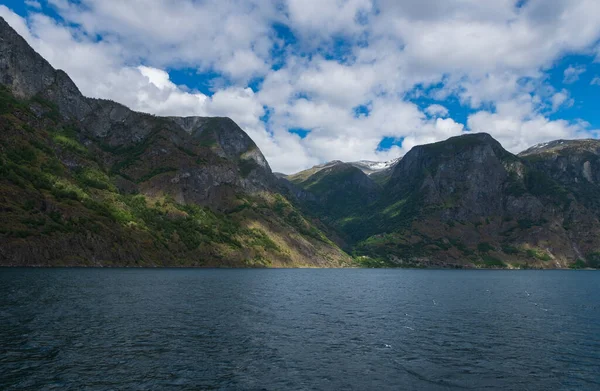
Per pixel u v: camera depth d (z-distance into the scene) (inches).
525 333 2367.1
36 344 1720.0
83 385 1279.5
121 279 5265.8
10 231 6737.2
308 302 3752.5
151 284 4810.5
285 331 2262.6
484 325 2640.3
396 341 2076.8
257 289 4921.3
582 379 1487.5
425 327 2529.5
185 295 3860.7
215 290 4520.2
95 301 3068.4
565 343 2091.5
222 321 2501.2
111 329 2091.5
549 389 1381.6
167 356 1646.2
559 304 3976.4
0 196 7190.0
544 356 1813.5
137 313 2645.2
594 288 6501.0
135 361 1557.6
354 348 1897.1
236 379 1405.0
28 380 1295.5
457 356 1788.9
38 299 2992.1
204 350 1766.7
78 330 2021.4
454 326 2588.6
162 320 2434.8
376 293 4980.3
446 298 4483.3
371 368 1578.5
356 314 3041.3
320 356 1737.2
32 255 6806.1
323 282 6953.7
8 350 1612.9
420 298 4424.2
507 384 1423.5
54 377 1337.4
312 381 1408.7
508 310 3444.9
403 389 1353.3
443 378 1473.9
